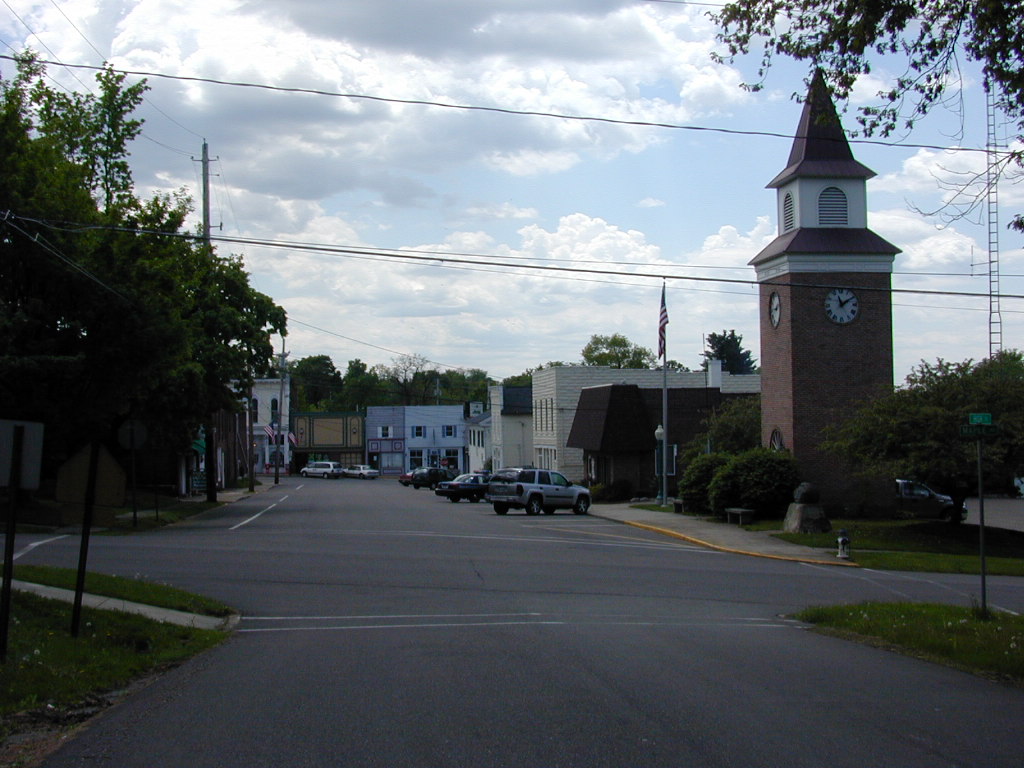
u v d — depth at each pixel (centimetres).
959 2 1191
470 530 3134
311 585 1753
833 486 3381
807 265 3375
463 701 819
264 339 4334
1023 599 1848
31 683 846
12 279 2731
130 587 1469
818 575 2191
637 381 6556
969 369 3031
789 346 3394
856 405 3269
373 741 689
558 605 1573
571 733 706
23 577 1454
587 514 4159
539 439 6994
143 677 970
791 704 810
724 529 3234
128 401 3172
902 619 1353
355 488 7175
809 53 1299
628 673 950
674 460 5184
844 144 3450
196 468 5678
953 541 2934
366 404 14700
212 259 4066
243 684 916
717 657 1059
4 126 2602
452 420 11506
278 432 7938
